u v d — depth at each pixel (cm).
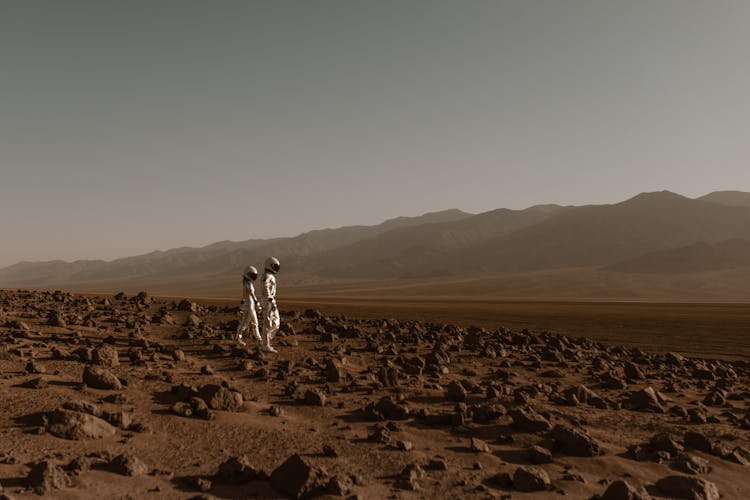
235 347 1355
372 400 1004
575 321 4162
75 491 542
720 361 2159
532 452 776
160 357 1206
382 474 674
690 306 8781
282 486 598
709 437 939
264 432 785
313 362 1284
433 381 1214
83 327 1576
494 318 4203
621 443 879
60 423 688
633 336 3098
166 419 793
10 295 2442
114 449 669
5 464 582
